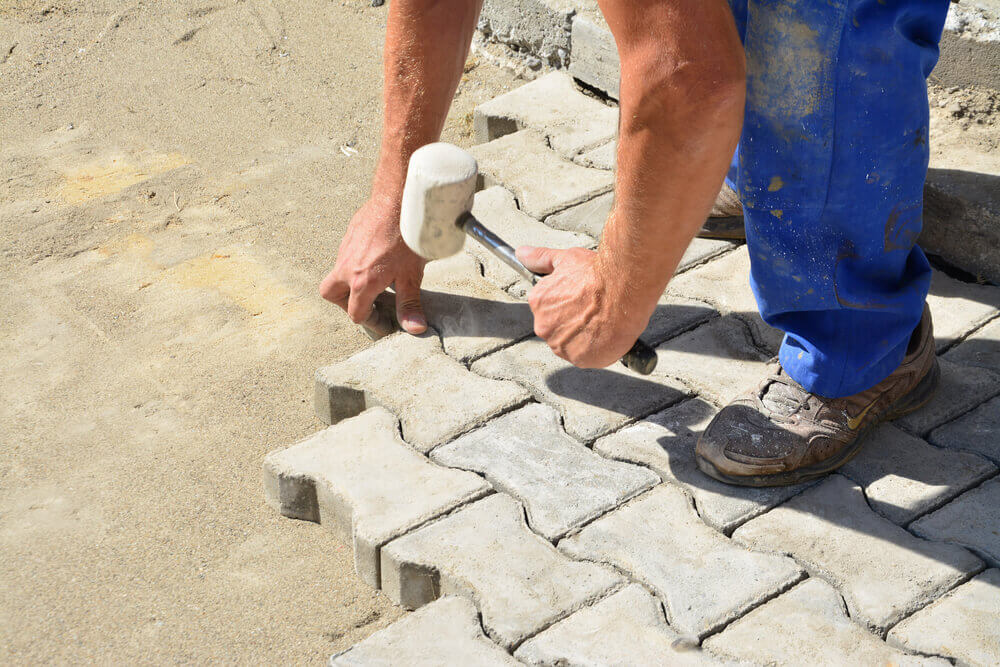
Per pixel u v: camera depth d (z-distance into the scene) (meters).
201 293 3.60
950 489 2.56
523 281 3.27
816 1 2.08
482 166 3.78
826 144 2.23
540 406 2.86
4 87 4.79
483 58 4.86
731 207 3.31
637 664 2.21
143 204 4.04
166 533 2.75
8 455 3.00
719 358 2.97
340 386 2.96
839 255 2.40
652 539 2.48
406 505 2.59
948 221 3.28
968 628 2.25
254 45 5.04
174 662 2.42
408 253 3.07
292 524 2.77
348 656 2.26
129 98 4.69
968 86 3.59
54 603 2.57
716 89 1.77
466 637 2.30
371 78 4.79
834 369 2.54
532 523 2.54
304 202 4.03
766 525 2.51
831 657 2.21
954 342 2.98
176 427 3.08
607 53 4.21
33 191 4.11
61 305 3.55
